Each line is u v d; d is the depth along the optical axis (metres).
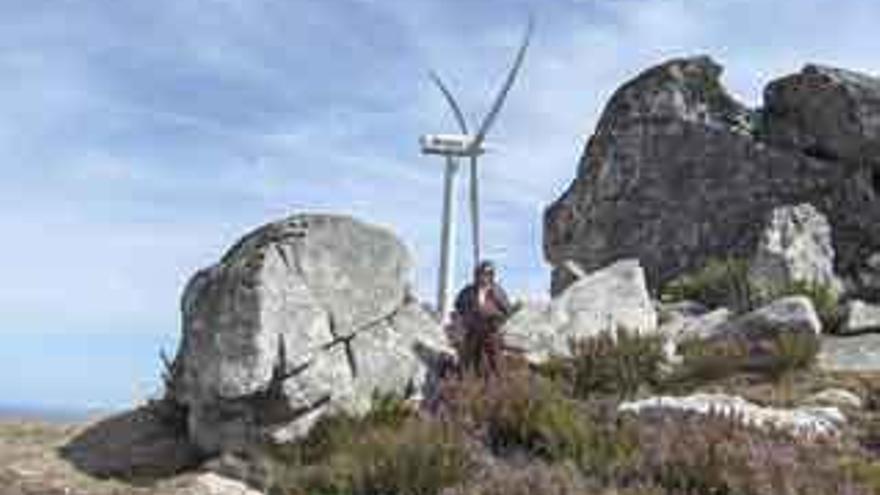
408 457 16.48
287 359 19.08
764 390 21.22
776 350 22.58
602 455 16.55
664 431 16.84
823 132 33.16
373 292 20.69
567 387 21.73
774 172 33.31
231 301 19.28
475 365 20.94
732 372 22.61
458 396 18.98
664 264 34.19
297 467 18.28
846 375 22.19
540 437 17.70
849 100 32.56
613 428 17.28
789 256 29.25
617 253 35.41
